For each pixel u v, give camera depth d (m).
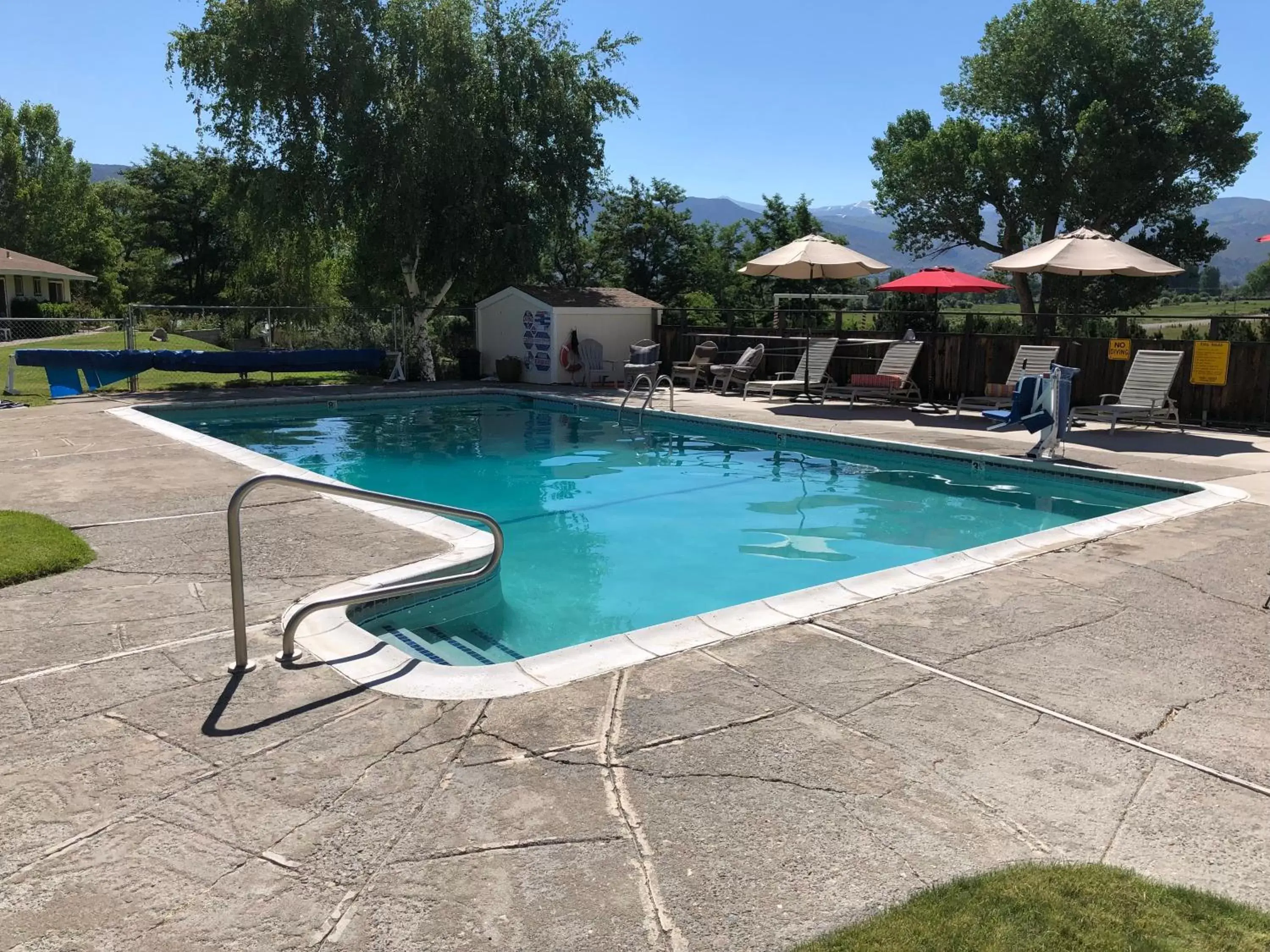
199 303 56.72
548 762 3.52
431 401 18.84
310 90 19.75
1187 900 2.65
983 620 5.09
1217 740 3.69
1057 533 7.01
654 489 10.40
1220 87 32.66
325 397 17.77
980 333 17.55
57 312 40.19
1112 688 4.19
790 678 4.29
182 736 3.73
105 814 3.16
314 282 34.38
